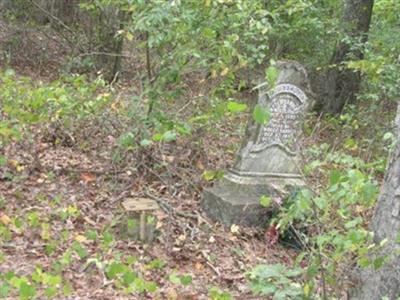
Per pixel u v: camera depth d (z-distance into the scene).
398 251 2.37
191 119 4.58
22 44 8.13
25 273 3.04
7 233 3.31
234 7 4.62
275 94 4.40
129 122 5.02
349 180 2.45
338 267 2.61
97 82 5.18
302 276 2.77
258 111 2.44
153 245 3.68
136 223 3.64
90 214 3.96
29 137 4.86
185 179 4.68
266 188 4.35
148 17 4.30
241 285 3.34
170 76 4.59
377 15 8.27
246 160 4.40
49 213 3.82
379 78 6.16
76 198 4.18
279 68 4.38
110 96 5.21
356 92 7.98
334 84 8.00
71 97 4.95
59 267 2.92
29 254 3.27
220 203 4.20
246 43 5.29
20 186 4.21
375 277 2.48
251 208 4.16
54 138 5.09
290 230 3.84
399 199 2.42
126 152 4.78
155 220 3.85
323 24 7.91
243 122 5.99
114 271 2.73
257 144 4.41
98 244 3.48
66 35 8.65
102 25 7.70
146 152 4.72
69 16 8.95
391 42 7.45
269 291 2.34
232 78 5.11
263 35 5.23
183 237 3.80
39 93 4.76
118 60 7.56
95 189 4.39
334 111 7.96
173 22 4.42
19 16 8.99
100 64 7.57
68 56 7.62
